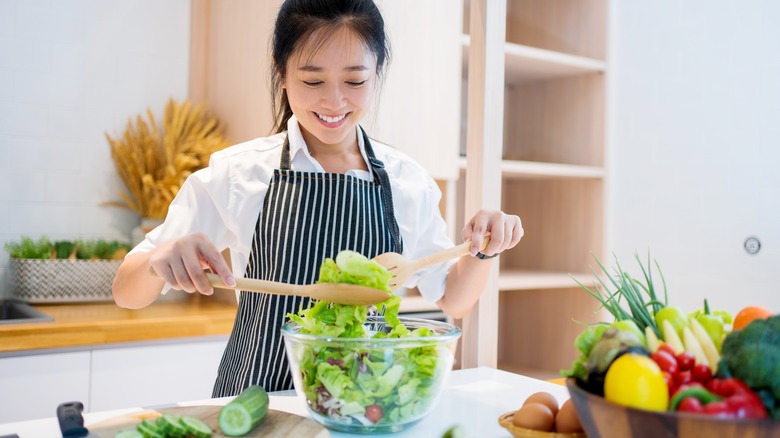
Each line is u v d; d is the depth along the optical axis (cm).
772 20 240
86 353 186
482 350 131
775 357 65
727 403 64
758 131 244
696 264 263
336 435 86
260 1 221
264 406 85
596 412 68
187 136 244
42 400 180
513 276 268
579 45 294
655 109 279
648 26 283
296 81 117
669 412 63
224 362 134
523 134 318
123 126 247
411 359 85
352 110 119
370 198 134
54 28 234
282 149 134
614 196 294
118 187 246
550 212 306
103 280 223
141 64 250
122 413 93
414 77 232
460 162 245
